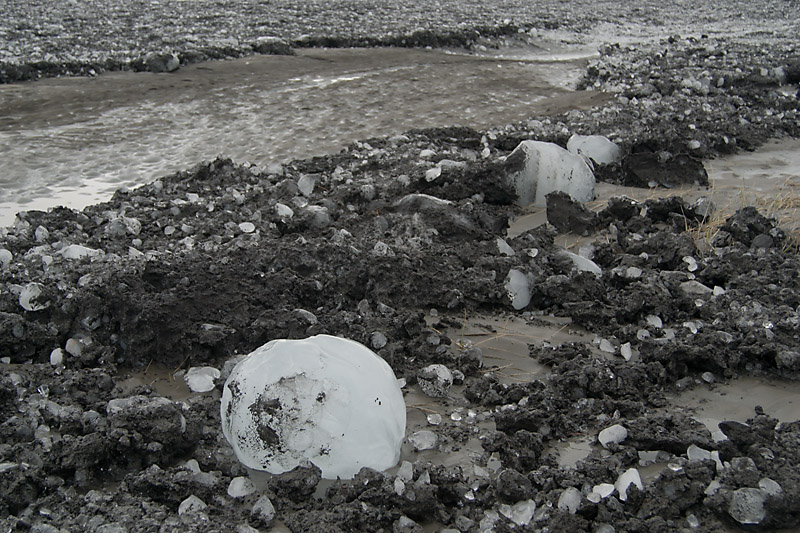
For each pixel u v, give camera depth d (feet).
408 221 18.45
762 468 10.58
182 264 15.74
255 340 13.98
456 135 27.53
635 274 16.55
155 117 29.50
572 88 36.47
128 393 12.81
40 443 11.02
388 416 10.75
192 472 10.62
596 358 13.82
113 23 45.78
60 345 14.11
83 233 18.60
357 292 15.55
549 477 10.55
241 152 25.99
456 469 10.65
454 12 55.98
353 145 25.64
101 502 10.11
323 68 37.60
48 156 25.03
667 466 10.85
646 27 58.59
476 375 13.39
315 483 10.26
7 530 9.30
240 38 41.24
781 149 27.81
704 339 14.15
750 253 17.40
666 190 22.80
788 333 14.29
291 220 18.45
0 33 40.45
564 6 66.33
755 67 37.09
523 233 18.70
